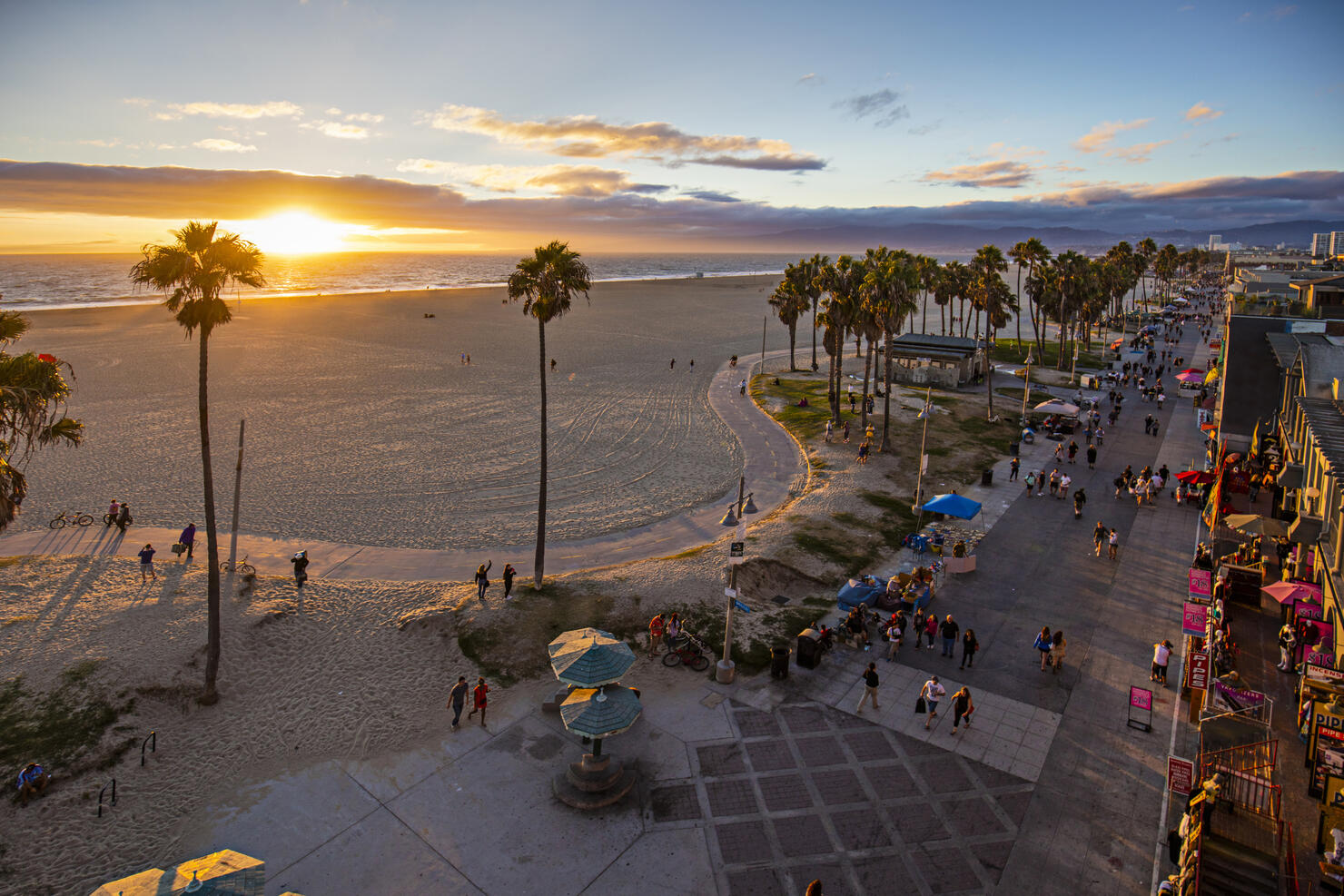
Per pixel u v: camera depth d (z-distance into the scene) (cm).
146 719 2084
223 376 7650
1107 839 1633
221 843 1642
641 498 4222
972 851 1600
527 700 2197
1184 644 2495
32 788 1784
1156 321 12281
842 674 2331
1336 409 2219
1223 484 3575
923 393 6981
